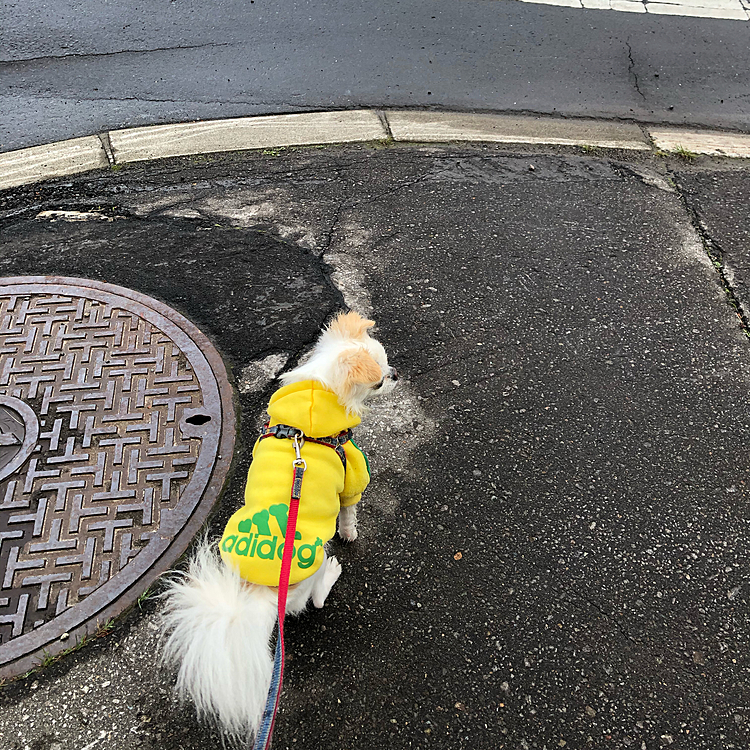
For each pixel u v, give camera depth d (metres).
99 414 1.03
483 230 1.38
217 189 1.43
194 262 1.28
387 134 1.59
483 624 0.88
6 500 0.94
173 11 1.89
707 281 1.30
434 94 1.70
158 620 0.86
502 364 1.15
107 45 1.76
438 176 1.50
